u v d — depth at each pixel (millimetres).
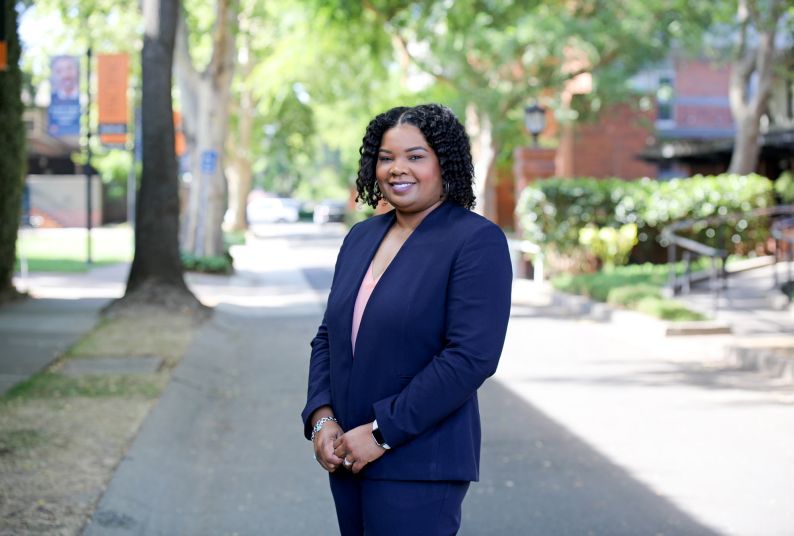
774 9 23047
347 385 2980
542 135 37156
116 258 29328
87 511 5305
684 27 27281
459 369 2801
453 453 2904
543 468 6734
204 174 24828
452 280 2891
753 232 21375
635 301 14453
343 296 3045
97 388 8797
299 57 29812
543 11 26297
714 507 5852
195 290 19672
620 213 21047
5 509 5238
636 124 34469
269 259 31328
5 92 15781
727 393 9180
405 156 3008
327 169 92125
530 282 21344
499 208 46938
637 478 6465
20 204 16547
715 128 41156
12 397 8266
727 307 14930
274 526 5641
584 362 11125
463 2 26188
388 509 2877
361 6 25719
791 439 7398
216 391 9664
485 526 5570
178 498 6141
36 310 14914
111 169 45688
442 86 33062
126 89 25312
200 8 30172
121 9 27891
